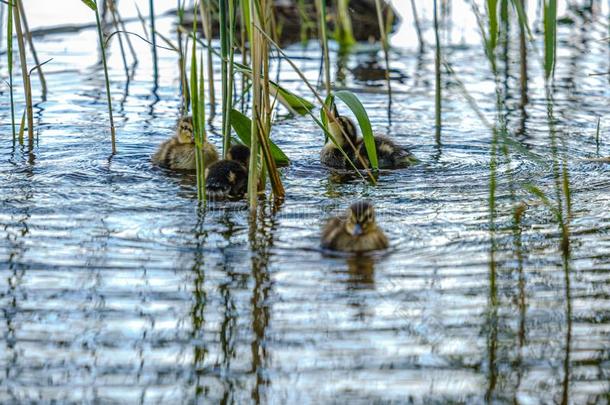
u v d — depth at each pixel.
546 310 9.66
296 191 13.66
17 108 18.09
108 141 16.19
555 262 10.84
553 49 10.28
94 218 12.25
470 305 9.75
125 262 10.76
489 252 11.16
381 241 11.27
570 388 8.26
